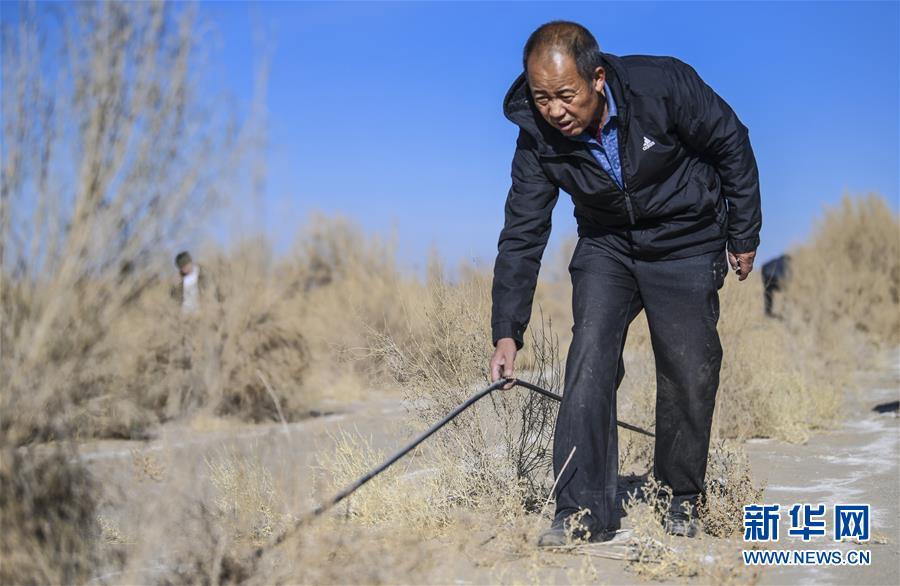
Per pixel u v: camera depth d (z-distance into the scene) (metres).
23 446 3.18
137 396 3.46
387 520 5.04
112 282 3.23
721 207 4.76
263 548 3.77
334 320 13.84
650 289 4.76
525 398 5.78
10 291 3.14
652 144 4.43
